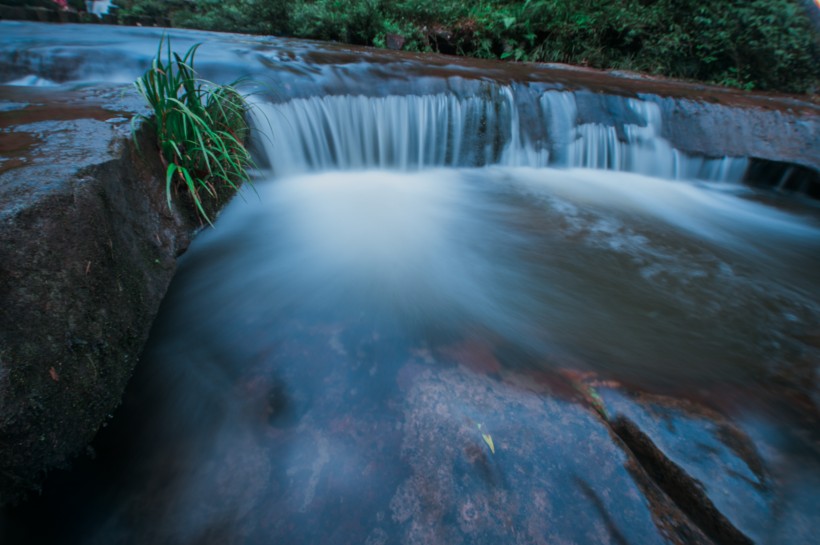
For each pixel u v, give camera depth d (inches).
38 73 186.5
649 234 168.1
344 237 149.7
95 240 73.9
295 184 185.2
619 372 91.3
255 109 172.9
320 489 64.5
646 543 57.7
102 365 72.0
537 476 65.4
